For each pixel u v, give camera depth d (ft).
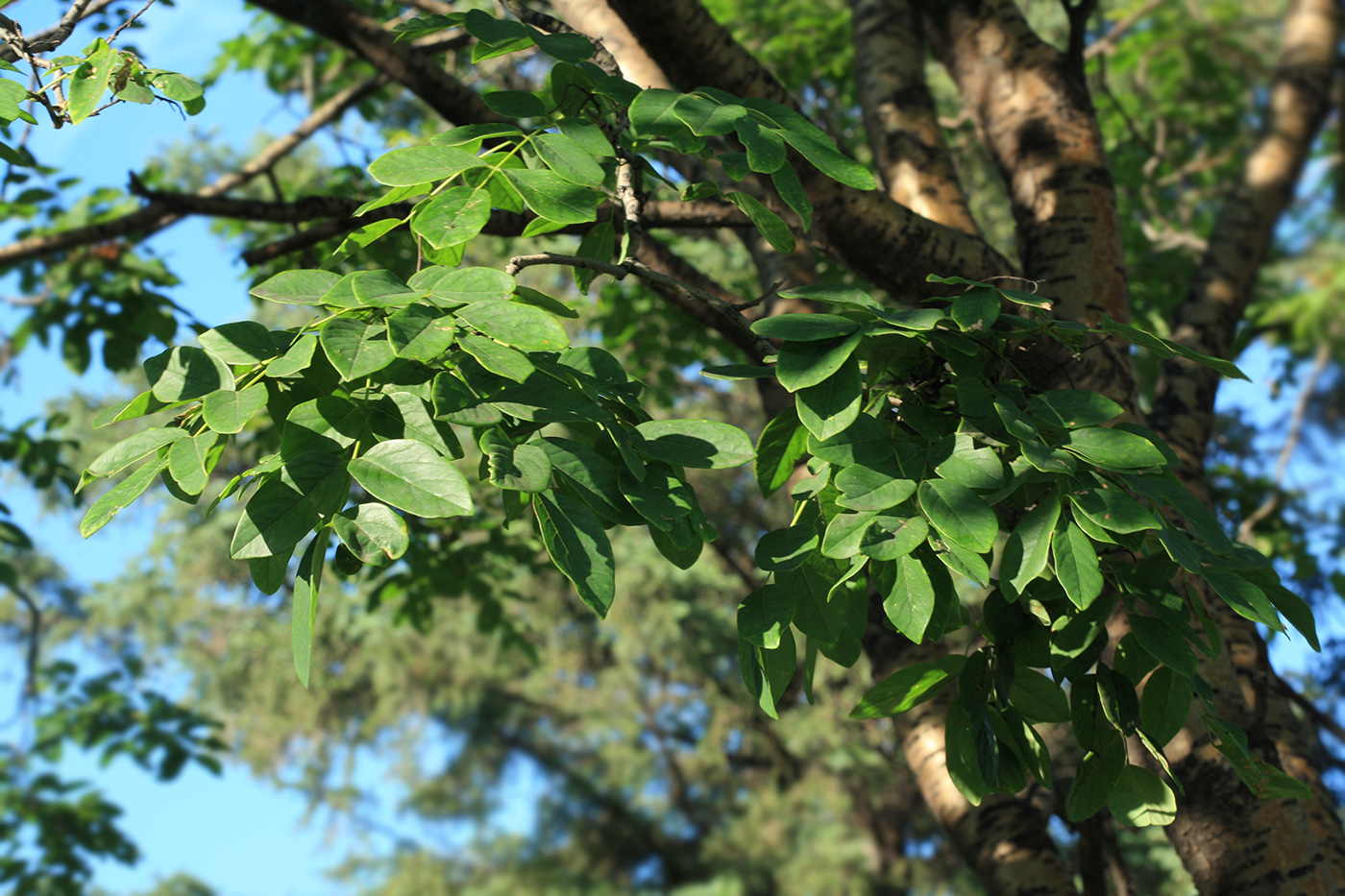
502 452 4.49
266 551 4.32
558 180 5.58
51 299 19.11
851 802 54.85
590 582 4.50
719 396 38.29
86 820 24.41
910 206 12.16
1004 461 5.24
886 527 4.85
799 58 22.91
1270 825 8.04
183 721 24.93
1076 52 12.21
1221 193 25.54
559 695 64.34
